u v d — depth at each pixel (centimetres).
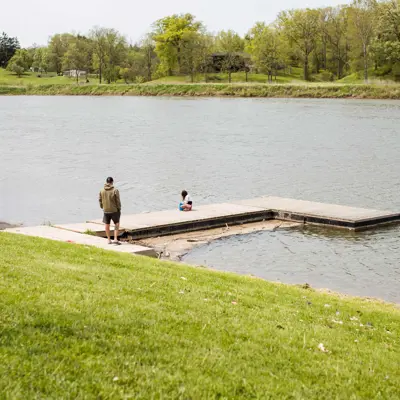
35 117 9075
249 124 7750
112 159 4956
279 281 1958
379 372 901
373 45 13712
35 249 1545
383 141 5966
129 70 18288
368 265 2161
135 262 1579
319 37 17162
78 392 680
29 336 802
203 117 8806
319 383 817
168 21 17700
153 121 8344
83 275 1260
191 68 16838
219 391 732
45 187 3794
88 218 3003
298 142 6009
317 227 2756
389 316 1338
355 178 4159
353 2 14912
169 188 3800
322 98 12262
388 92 11738
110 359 775
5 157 5031
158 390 712
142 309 1025
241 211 2866
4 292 995
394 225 2792
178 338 898
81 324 881
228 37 18838
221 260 2191
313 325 1126
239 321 1055
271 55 15738
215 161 4872
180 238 2492
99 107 11256
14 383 671
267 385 770
